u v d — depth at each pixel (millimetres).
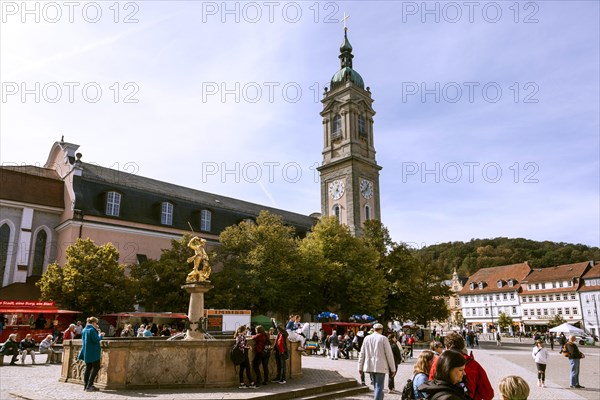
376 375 11531
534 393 16969
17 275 43531
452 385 5070
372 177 73812
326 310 50938
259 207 73312
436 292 64125
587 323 91938
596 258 131125
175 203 54938
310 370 19609
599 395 16578
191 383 14016
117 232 48250
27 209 45875
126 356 13578
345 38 81000
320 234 51875
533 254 148500
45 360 24344
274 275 44438
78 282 35844
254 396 12547
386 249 57938
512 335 94250
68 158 50125
